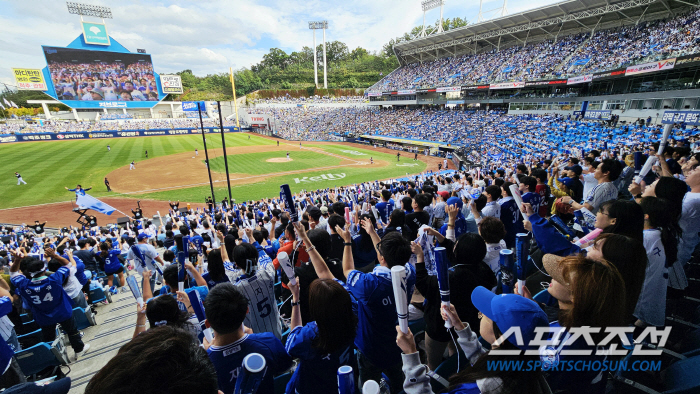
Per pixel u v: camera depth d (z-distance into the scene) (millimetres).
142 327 3498
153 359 1469
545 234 3930
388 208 8789
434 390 3002
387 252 3305
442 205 7965
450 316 2389
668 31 34562
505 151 39250
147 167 42062
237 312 2709
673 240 3252
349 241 4242
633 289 2531
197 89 116938
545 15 46812
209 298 2725
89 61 78625
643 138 27812
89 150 52594
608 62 37812
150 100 88062
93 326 7363
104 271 10734
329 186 34375
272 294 4227
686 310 4223
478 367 1808
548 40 51156
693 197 4004
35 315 5621
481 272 3223
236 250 3904
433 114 63938
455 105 64812
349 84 108062
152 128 77500
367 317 3289
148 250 7129
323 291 2508
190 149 55875
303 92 103250
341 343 2588
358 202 14586
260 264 4301
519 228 6070
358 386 3219
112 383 1396
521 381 1660
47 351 5203
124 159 46562
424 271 3396
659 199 3350
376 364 3395
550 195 7734
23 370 5055
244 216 15844
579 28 47500
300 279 4258
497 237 4270
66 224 24750
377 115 74312
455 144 49375
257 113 89188
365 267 6078
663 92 30578
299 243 4883
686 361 2754
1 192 31281
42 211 27062
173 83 89875
